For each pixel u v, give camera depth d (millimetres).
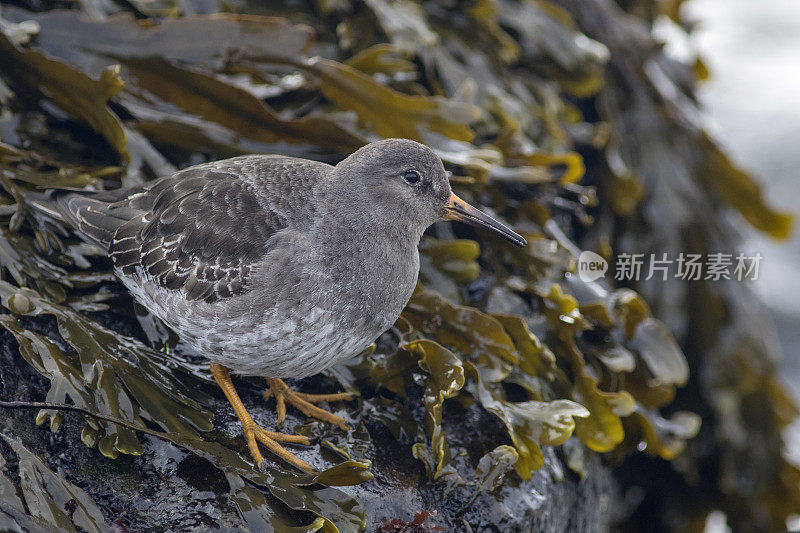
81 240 6910
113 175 7508
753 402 10711
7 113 7590
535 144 9867
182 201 6270
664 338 8016
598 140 10961
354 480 5668
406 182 6426
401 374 6703
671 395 8086
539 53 10773
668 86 11633
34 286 6465
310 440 6371
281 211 6168
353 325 6164
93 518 5336
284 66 8055
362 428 6527
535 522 6574
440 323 6977
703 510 11008
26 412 5742
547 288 7652
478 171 8016
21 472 5246
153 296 6273
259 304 5898
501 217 8523
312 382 7031
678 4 13547
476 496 6371
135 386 6035
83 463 5711
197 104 7816
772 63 22812
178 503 5648
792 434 13852
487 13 10125
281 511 5711
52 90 7555
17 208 6641
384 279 6254
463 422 6910
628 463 11000
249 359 6078
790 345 16156
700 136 11242
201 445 5773
